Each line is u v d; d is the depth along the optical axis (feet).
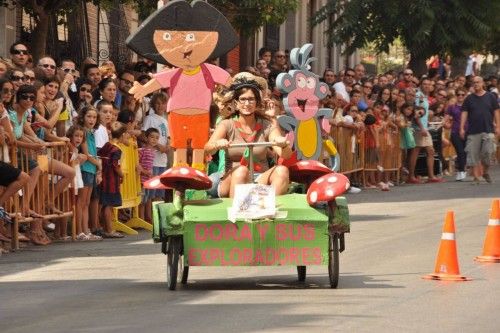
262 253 68.33
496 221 82.28
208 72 81.76
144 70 130.52
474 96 164.04
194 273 77.41
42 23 127.85
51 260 85.97
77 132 100.12
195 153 81.20
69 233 104.73
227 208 68.39
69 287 71.41
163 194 116.26
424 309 61.36
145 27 81.15
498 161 216.33
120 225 106.63
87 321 58.44
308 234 68.39
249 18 148.15
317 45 250.16
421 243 92.79
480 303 63.52
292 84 85.92
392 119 163.43
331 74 155.22
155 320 58.23
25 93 95.09
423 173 173.68
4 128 92.07
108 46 160.35
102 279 75.10
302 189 74.02
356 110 153.48
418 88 181.06
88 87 108.27
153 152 113.09
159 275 76.89
